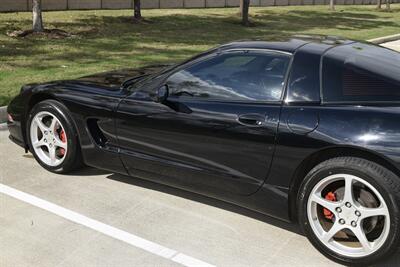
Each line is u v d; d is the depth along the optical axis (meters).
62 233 3.88
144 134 4.29
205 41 13.73
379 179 3.19
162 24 16.64
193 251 3.65
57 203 4.37
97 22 15.73
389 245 3.22
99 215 4.17
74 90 4.75
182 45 12.74
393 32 19.36
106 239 3.80
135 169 4.48
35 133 5.04
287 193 3.64
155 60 10.37
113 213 4.21
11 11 17.11
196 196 4.53
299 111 3.56
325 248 3.50
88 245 3.71
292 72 3.72
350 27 20.31
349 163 3.29
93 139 4.66
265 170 3.70
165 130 4.14
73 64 9.62
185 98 4.11
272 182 3.69
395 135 3.18
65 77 8.45
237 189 3.89
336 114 3.42
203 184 4.08
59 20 15.52
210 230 3.94
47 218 4.11
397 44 16.78
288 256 3.58
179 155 4.14
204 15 20.45
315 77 3.63
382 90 3.46
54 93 4.80
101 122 4.55
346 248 3.43
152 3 22.86
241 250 3.66
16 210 4.23
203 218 4.13
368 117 3.31
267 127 3.63
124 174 4.66
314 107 3.54
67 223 4.03
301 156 3.50
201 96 4.06
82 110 4.63
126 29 14.95
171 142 4.14
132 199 4.46
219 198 4.09
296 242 3.77
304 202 3.53
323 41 4.10
